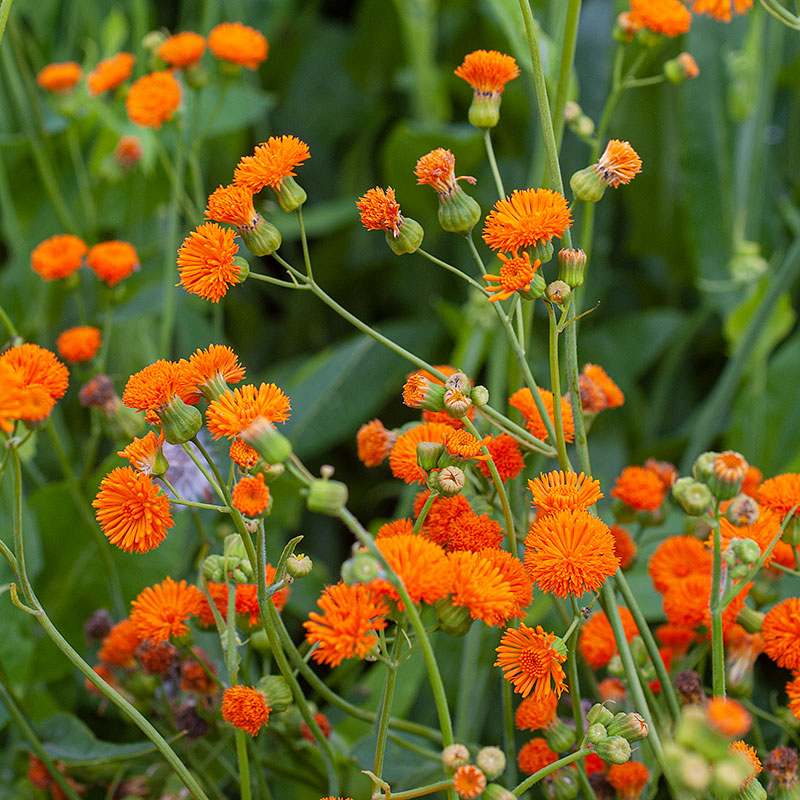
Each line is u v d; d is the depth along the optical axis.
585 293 1.18
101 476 0.87
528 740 0.84
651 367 1.19
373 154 1.42
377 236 1.27
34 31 1.24
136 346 1.06
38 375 0.72
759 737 0.77
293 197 0.73
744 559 0.71
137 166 1.11
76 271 0.88
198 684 0.78
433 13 1.27
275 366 1.26
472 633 0.82
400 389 1.08
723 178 1.06
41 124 0.96
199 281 0.72
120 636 0.78
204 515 0.87
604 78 1.14
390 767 0.81
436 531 0.73
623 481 0.78
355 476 1.10
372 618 0.69
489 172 1.22
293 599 0.90
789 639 0.73
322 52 1.42
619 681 0.78
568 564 0.71
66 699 0.88
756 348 0.95
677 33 0.81
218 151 1.26
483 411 0.73
